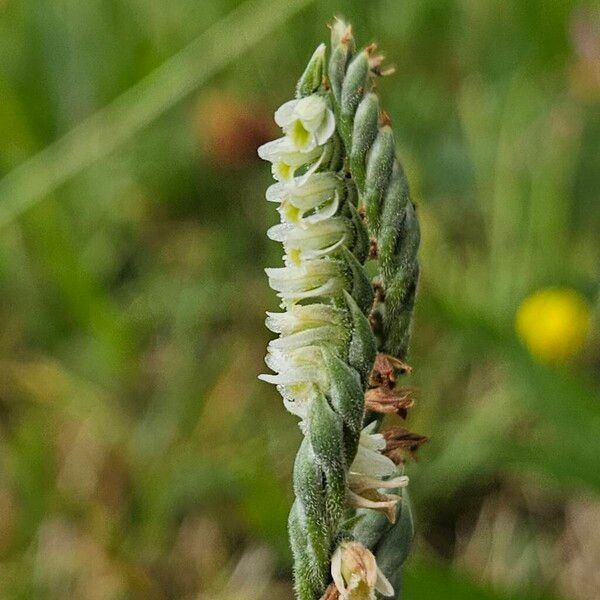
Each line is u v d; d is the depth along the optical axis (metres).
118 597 0.36
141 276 0.48
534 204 0.45
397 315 0.22
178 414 0.41
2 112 0.47
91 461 0.40
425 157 0.49
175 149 0.50
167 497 0.38
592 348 0.42
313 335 0.21
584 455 0.32
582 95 0.48
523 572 0.36
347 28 0.22
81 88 0.49
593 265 0.44
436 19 0.51
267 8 0.47
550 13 0.49
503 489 0.38
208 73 0.47
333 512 0.21
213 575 0.37
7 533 0.38
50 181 0.44
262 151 0.21
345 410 0.21
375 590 0.22
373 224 0.22
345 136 0.22
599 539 0.37
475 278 0.45
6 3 0.52
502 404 0.39
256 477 0.33
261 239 0.47
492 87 0.50
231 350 0.43
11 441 0.42
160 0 0.51
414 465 0.38
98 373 0.43
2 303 0.46
